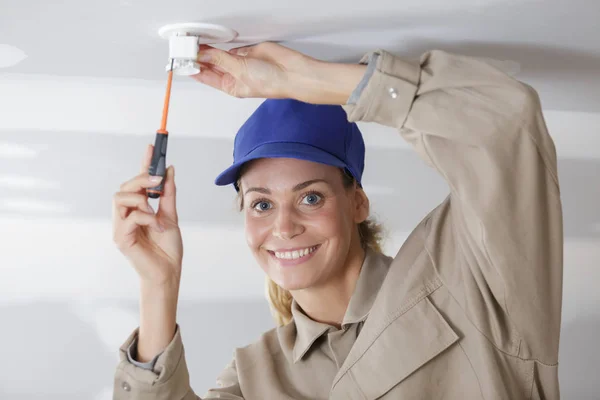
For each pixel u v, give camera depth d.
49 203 2.81
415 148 1.21
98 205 2.80
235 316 2.82
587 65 1.67
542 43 1.47
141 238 1.45
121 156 2.79
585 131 2.72
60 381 2.83
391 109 1.16
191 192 2.79
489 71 1.14
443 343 1.43
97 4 1.23
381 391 1.47
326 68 1.19
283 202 1.59
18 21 1.40
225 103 2.77
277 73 1.21
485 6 1.22
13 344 2.82
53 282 2.82
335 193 1.62
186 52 1.28
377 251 1.87
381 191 2.77
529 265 1.23
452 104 1.14
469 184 1.17
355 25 1.31
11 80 2.75
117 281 2.82
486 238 1.20
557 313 1.31
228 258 2.81
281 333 1.77
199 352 2.82
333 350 1.63
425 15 1.26
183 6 1.19
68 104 2.78
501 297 1.30
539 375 1.41
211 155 2.78
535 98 1.14
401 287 1.50
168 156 2.78
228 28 1.31
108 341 2.82
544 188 1.20
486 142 1.14
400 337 1.46
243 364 1.79
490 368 1.38
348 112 1.18
